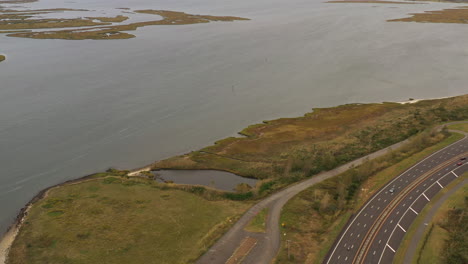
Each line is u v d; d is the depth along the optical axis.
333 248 71.38
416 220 79.19
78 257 71.06
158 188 98.44
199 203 91.19
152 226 81.25
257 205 88.62
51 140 126.19
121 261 70.12
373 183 96.06
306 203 88.44
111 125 138.00
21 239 76.81
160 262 69.88
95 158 116.44
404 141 121.25
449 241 71.56
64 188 98.19
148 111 150.75
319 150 117.00
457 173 97.06
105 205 89.31
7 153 117.50
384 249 70.81
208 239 75.94
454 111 142.50
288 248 71.88
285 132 134.00
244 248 73.00
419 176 97.06
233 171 108.44
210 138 130.62
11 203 93.62
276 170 106.69
